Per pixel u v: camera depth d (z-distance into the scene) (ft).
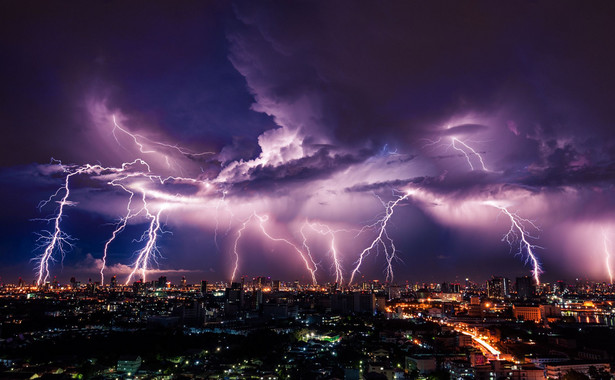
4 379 615.98
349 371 648.38
